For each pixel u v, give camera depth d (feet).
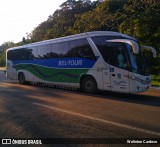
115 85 36.11
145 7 94.02
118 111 26.40
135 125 20.93
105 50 37.40
